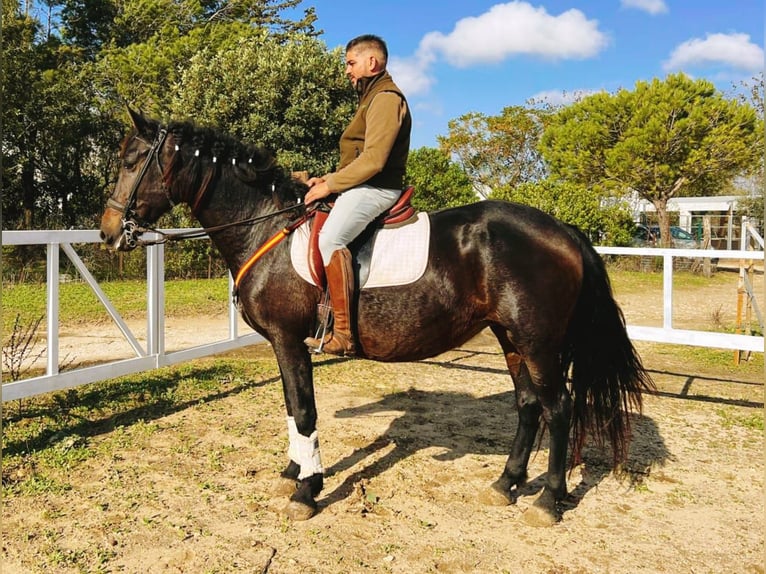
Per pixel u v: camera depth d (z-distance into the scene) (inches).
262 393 215.2
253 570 106.0
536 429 135.6
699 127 727.7
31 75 669.9
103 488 137.4
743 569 107.7
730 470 151.6
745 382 241.6
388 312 117.9
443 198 786.8
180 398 206.8
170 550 112.5
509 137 1121.4
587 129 789.9
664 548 114.9
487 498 132.7
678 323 383.2
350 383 232.2
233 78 571.2
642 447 167.2
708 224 700.7
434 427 182.5
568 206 692.7
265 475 145.8
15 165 657.6
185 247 576.1
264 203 128.0
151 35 906.1
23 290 466.0
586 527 123.0
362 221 115.6
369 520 124.6
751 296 288.4
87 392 208.1
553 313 117.4
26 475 143.2
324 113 568.1
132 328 345.4
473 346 317.1
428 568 107.3
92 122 745.6
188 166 124.5
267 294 122.7
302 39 598.5
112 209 124.1
